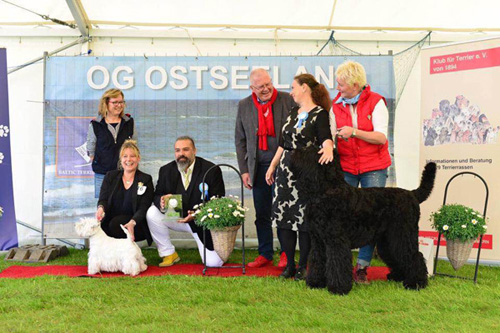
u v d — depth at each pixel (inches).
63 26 249.1
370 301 143.7
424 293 152.9
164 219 195.6
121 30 249.8
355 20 247.0
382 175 175.8
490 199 199.3
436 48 210.5
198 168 206.2
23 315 130.8
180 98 241.4
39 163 249.8
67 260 217.5
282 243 178.7
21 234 251.4
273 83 239.6
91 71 239.3
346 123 175.6
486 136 199.9
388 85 236.4
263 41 255.1
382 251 171.8
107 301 144.6
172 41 253.6
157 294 151.4
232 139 241.8
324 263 159.9
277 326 121.8
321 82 238.8
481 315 131.8
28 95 248.8
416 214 161.3
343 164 177.5
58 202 239.3
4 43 247.4
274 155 200.1
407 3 235.1
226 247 187.2
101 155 221.8
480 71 201.2
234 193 242.7
